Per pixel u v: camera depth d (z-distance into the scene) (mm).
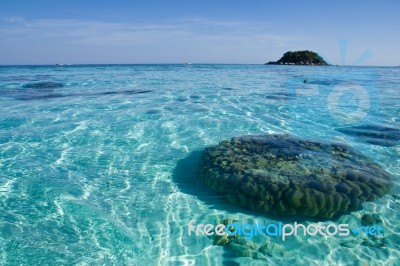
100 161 6566
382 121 9828
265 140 6891
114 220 4449
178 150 7207
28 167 6215
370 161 5938
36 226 4262
